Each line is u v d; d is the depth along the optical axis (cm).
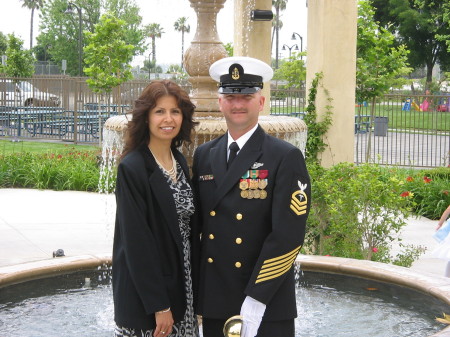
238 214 320
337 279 581
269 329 322
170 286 328
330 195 734
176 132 335
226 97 329
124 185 318
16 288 548
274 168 318
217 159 333
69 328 474
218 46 532
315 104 991
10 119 2250
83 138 2247
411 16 4341
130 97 2066
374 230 725
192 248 344
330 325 486
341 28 959
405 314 503
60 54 6144
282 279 311
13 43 3172
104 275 587
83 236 942
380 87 1548
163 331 322
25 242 900
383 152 1911
